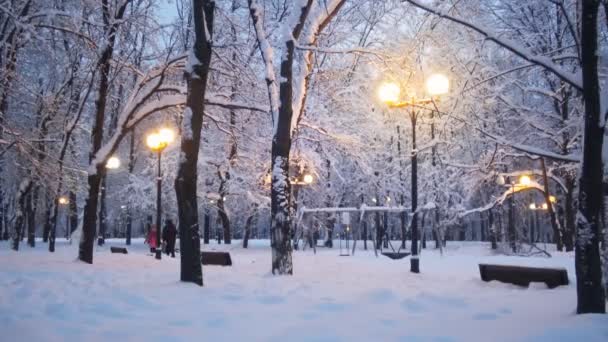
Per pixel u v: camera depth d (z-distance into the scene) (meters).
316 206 34.09
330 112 24.80
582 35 8.02
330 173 32.22
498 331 6.89
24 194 25.80
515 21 21.55
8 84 17.64
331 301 9.34
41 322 7.10
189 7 21.27
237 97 20.27
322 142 25.02
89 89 18.83
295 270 15.77
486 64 18.30
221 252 18.14
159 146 19.14
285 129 13.84
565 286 12.10
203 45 11.66
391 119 28.70
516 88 24.08
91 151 17.62
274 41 21.66
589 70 7.94
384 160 31.12
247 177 30.75
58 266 14.62
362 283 12.34
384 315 8.23
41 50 18.36
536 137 26.25
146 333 6.73
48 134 22.56
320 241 50.00
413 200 16.23
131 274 13.00
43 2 17.53
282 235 13.56
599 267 7.84
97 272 13.18
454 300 9.62
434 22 14.74
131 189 35.47
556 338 6.31
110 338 6.45
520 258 22.72
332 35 21.45
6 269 13.16
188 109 11.52
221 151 30.81
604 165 8.63
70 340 6.31
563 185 30.11
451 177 30.78
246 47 18.39
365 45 21.91
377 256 25.34
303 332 6.76
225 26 19.05
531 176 32.12
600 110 7.94
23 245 35.28
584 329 6.57
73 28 17.38
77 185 22.89
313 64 20.59
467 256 25.80
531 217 47.62
